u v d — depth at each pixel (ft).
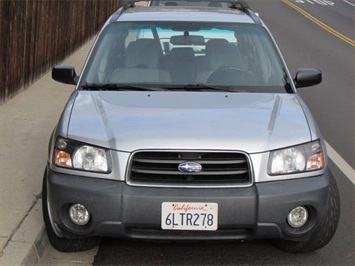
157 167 12.38
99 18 58.85
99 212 12.20
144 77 16.25
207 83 16.08
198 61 16.88
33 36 32.63
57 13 38.58
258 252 14.57
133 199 12.09
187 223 12.17
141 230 12.43
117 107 14.11
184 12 19.07
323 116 29.14
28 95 30.27
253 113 13.85
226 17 18.65
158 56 16.97
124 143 12.42
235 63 16.92
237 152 12.38
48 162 13.44
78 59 42.68
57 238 13.96
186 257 14.32
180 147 12.30
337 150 23.38
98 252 14.52
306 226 12.68
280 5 98.94
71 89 32.12
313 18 82.89
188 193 12.12
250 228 12.34
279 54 17.26
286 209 12.27
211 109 13.99
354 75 41.01
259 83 16.22
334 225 13.61
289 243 14.15
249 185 12.33
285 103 14.75
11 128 24.08
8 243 13.93
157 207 12.09
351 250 14.76
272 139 12.68
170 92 15.31
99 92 15.31
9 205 16.25
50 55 37.19
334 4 105.81
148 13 18.84
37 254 14.10
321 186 12.59
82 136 12.82
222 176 12.39
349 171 20.71
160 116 13.47
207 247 14.83
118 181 12.31
